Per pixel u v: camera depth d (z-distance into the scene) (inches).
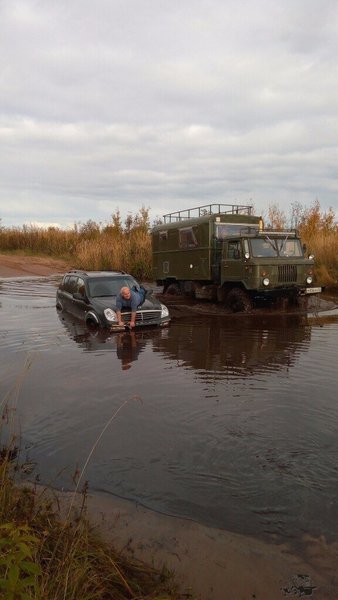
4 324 451.8
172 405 225.9
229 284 562.6
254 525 138.3
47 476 163.8
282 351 335.0
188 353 331.6
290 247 546.3
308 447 181.8
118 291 475.2
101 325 426.3
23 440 190.1
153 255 713.6
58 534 125.9
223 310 550.3
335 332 407.5
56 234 1486.2
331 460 171.9
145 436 192.7
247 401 230.4
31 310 544.4
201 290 606.2
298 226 949.8
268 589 115.6
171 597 110.0
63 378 270.8
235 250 539.2
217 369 288.5
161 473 165.2
